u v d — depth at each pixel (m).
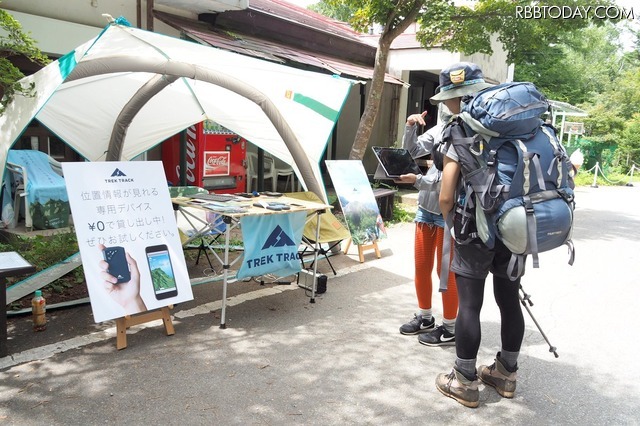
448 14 8.45
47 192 6.29
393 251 7.13
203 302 4.75
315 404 3.11
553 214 2.70
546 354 3.98
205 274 5.56
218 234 5.95
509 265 2.78
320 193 5.78
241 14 8.79
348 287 5.44
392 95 13.45
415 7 8.20
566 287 5.77
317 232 4.92
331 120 5.36
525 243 2.70
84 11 7.10
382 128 13.99
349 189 6.50
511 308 3.20
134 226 3.88
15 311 4.14
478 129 2.80
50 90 3.62
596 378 3.62
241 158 9.52
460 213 2.97
